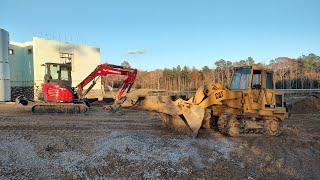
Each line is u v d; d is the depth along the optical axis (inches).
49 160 383.6
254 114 589.6
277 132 605.6
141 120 757.9
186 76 3408.0
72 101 888.3
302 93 1551.4
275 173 422.9
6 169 344.8
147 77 3659.0
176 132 570.9
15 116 784.3
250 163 445.7
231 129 573.6
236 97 585.9
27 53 1553.9
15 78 1545.3
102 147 435.2
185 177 376.8
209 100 573.6
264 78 600.4
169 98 556.7
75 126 633.6
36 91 1481.3
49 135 514.9
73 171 357.7
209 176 388.5
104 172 364.8
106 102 1174.3
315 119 900.6
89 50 1766.7
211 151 471.8
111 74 934.4
